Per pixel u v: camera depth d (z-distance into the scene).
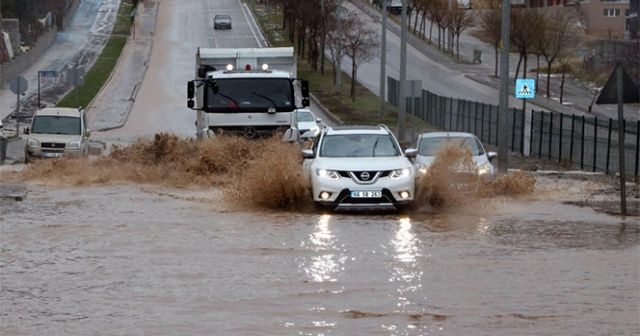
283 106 55.47
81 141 70.94
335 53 159.00
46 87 148.12
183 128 114.19
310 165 42.12
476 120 96.25
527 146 92.56
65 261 29.19
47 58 179.25
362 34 170.75
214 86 55.50
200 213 40.75
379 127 44.56
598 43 178.50
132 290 24.92
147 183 53.69
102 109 129.00
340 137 43.12
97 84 149.75
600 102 41.28
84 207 42.97
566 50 185.62
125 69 167.25
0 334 20.48
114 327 21.08
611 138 66.56
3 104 131.88
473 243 32.81
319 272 27.30
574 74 176.38
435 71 175.88
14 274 27.12
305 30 191.62
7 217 39.38
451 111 105.19
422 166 47.53
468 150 44.72
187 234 34.72
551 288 25.17
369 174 40.38
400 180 40.44
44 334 20.50
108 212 41.09
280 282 25.86
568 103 147.25
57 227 36.47
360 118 120.69
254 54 60.72
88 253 30.66
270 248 31.52
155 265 28.47
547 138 79.75
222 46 190.38
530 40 158.62
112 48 189.25
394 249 31.36
